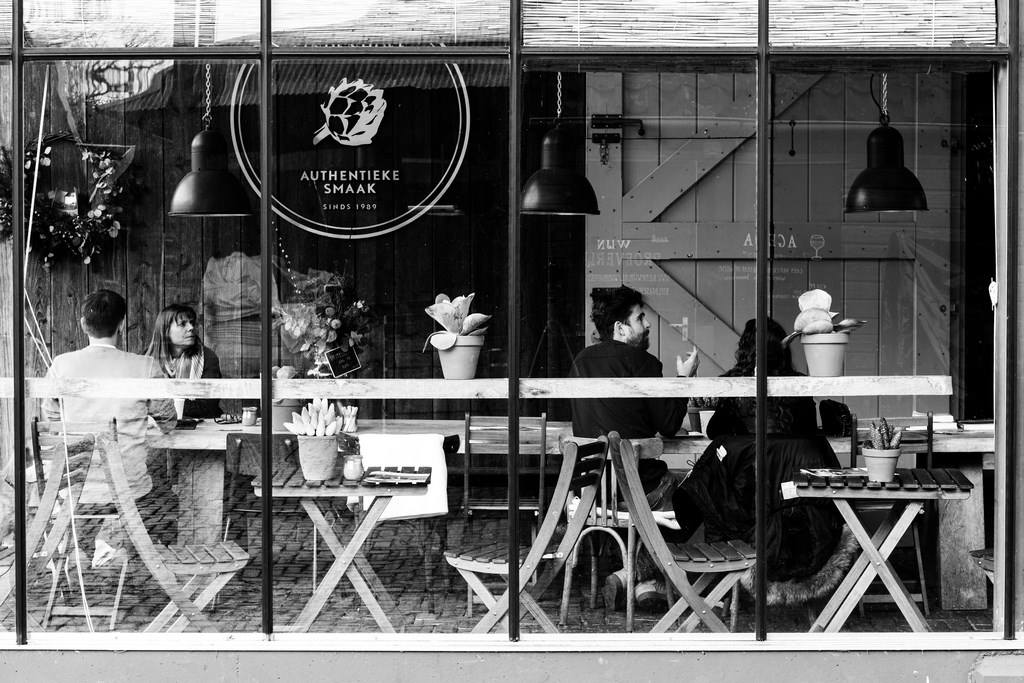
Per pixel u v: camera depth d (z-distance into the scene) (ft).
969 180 22.31
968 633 13.39
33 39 13.53
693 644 13.12
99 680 13.12
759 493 13.21
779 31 13.26
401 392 14.40
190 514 17.57
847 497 14.01
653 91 23.97
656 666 13.05
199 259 23.32
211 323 23.30
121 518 15.10
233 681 13.10
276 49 13.41
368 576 16.37
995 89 13.43
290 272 23.43
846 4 13.25
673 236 24.03
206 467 17.63
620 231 23.97
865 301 24.04
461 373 14.78
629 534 14.88
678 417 17.74
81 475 15.89
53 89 22.20
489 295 23.57
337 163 23.44
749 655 13.05
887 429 14.25
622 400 17.56
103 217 22.93
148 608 16.08
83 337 22.99
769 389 13.87
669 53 13.33
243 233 23.40
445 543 17.74
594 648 13.05
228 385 14.08
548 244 23.79
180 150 23.21
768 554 15.48
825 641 13.17
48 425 15.08
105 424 15.15
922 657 13.02
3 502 15.48
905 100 23.86
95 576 17.28
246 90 23.20
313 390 14.33
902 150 20.21
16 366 13.23
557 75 23.70
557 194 19.25
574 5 13.37
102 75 22.89
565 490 13.88
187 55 13.42
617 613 16.01
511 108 13.34
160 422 17.25
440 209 23.49
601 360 17.81
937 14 13.25
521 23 13.39
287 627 14.37
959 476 14.37
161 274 23.29
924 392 14.01
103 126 23.02
